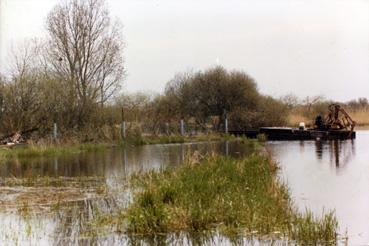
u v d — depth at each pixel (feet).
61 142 101.40
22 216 40.01
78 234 34.63
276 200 40.96
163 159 80.53
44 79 108.88
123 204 43.45
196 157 58.59
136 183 53.52
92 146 102.47
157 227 34.86
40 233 35.01
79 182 57.41
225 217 36.17
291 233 33.17
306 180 55.83
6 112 103.30
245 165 57.00
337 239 32.42
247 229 34.45
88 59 125.29
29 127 104.94
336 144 109.81
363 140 123.34
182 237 33.47
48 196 48.47
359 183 53.42
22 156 88.28
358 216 38.24
